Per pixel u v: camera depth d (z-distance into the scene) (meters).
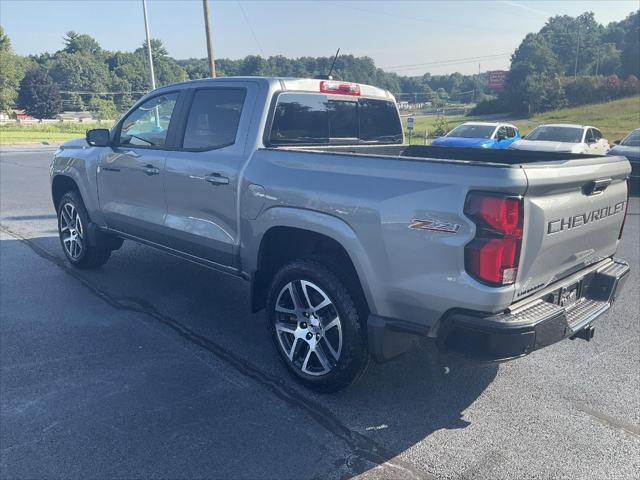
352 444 3.08
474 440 3.14
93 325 4.63
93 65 142.38
